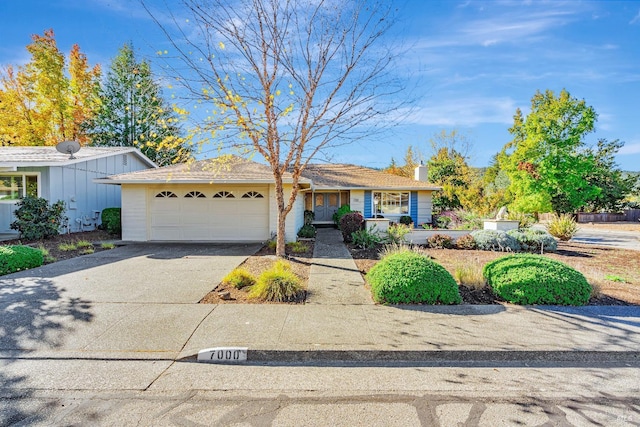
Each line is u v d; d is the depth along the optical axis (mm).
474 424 2645
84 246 10797
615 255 10219
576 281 5379
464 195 19844
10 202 12875
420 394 3088
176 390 3129
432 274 5438
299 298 5613
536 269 5543
